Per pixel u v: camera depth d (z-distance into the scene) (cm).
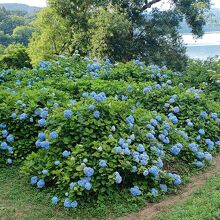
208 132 551
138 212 379
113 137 426
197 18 1351
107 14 1228
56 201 383
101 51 1224
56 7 1359
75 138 422
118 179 389
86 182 382
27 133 500
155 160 424
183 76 802
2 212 372
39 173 417
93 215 371
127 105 474
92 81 621
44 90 540
